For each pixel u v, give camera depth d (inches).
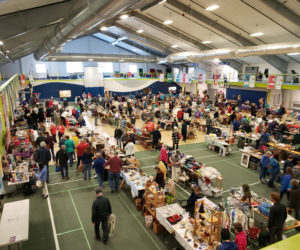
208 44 998.4
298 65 951.6
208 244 225.5
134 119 755.4
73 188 394.3
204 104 1047.0
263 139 503.2
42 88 1275.8
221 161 513.7
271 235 251.6
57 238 280.1
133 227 299.1
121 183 389.4
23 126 679.1
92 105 970.7
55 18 448.8
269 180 405.7
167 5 692.7
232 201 305.6
